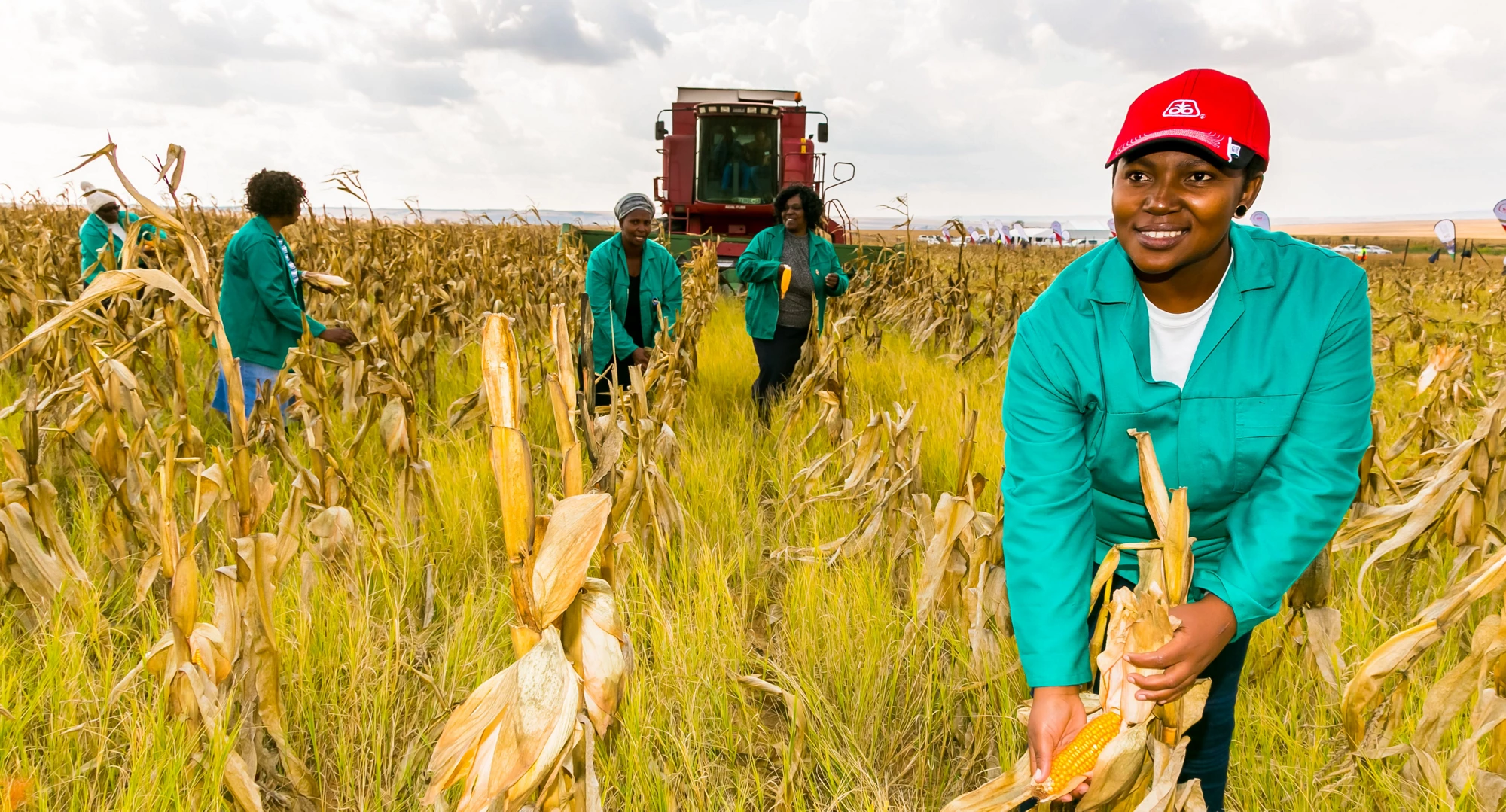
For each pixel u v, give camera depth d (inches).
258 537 79.0
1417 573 130.2
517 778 41.2
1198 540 65.6
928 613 109.4
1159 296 59.0
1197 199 51.4
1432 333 387.2
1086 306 60.7
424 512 143.3
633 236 217.5
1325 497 55.4
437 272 330.3
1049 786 56.2
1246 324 57.2
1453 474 95.3
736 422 227.3
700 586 125.9
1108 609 61.1
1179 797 56.7
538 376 223.6
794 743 85.7
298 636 103.8
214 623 79.4
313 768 93.4
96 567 123.0
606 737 82.0
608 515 43.9
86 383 115.8
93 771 86.4
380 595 121.7
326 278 196.2
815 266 252.1
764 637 126.6
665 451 159.5
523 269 356.5
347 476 145.2
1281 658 104.2
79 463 164.9
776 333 253.9
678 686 101.1
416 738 95.7
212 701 76.9
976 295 369.1
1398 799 82.7
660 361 195.2
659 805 85.5
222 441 189.6
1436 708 77.3
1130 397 59.9
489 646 112.5
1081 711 59.2
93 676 96.1
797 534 152.3
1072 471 61.5
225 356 79.0
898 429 136.5
